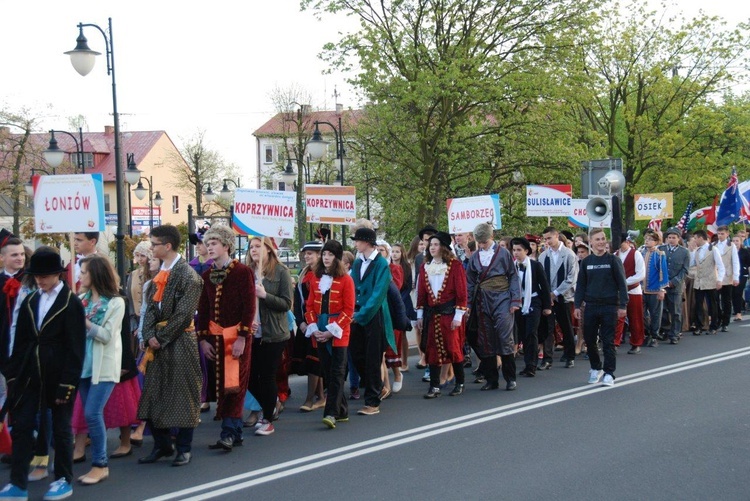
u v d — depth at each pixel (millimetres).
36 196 8328
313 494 5930
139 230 37000
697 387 9891
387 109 24953
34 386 5859
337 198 13016
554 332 13023
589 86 27891
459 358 9672
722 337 15320
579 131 28312
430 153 26344
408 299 11953
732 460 6648
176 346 6703
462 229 13656
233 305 7184
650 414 8422
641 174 35406
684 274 14430
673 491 5832
